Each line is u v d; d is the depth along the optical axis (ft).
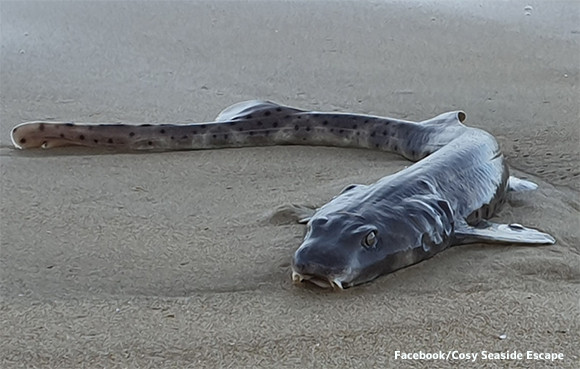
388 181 12.63
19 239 13.03
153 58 23.97
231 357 9.87
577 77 22.31
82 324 10.59
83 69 22.88
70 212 14.06
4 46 24.50
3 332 10.42
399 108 20.26
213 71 23.00
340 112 19.11
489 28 26.73
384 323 10.53
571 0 29.35
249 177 15.66
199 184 15.33
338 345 10.09
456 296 11.18
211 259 12.29
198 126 17.24
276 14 28.09
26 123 16.98
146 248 12.70
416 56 24.16
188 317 10.71
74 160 16.49
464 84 21.89
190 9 28.55
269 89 21.67
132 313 10.83
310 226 11.73
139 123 18.24
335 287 11.02
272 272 11.84
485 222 13.19
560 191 15.08
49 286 11.58
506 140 17.99
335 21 27.43
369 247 11.27
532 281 11.60
